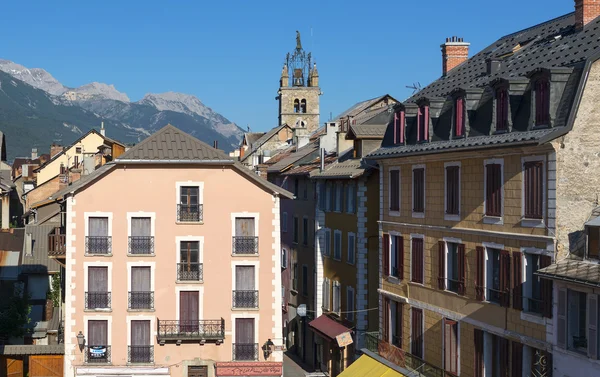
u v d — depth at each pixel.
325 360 54.16
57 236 46.53
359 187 47.81
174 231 45.81
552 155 27.11
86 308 45.12
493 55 38.62
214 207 46.12
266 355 45.88
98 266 45.31
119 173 45.69
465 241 33.25
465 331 33.31
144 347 45.25
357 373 41.56
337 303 52.16
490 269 31.56
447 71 43.94
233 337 45.84
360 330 47.56
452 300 34.41
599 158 27.19
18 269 56.22
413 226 38.06
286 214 67.31
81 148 98.25
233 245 46.03
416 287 37.84
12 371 48.34
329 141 62.22
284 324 66.94
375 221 47.88
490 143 29.59
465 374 33.28
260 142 107.19
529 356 28.92
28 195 88.06
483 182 31.67
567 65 28.75
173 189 45.94
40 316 56.00
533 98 28.38
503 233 30.06
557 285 26.84
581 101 26.91
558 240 26.97
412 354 38.12
